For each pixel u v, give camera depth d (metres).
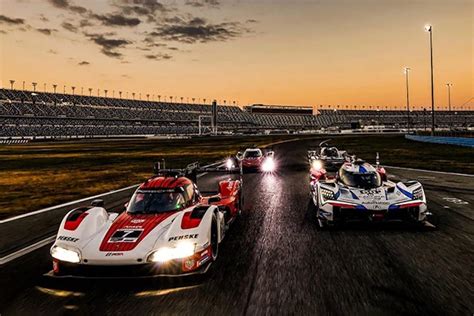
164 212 4.87
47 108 120.12
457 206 8.07
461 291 3.68
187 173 7.38
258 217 7.36
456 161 19.30
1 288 4.02
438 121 168.12
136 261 3.83
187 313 3.32
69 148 48.06
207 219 4.45
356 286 3.85
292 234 6.02
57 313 3.40
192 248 3.97
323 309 3.35
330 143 48.19
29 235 6.39
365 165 7.37
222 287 3.88
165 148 43.88
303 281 4.01
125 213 4.98
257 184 12.51
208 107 171.25
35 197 10.72
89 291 3.86
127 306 3.50
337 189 6.67
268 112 141.12
